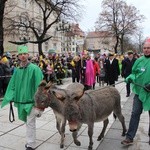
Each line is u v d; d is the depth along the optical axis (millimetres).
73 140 5875
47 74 14188
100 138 5988
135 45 76250
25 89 5203
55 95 4824
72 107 4230
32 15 41406
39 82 5156
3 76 11336
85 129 6824
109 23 54375
